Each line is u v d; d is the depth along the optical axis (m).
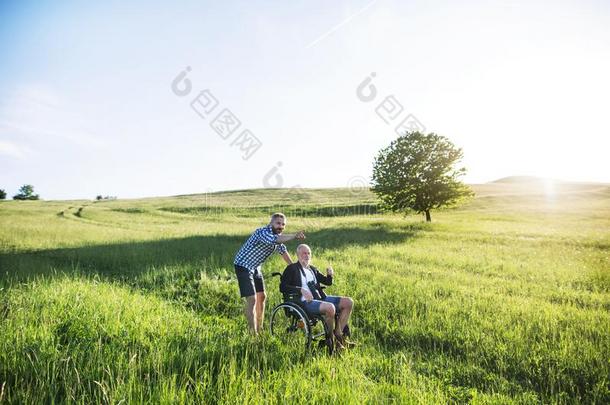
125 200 78.50
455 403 4.03
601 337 5.52
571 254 14.55
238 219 40.06
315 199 65.38
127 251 15.16
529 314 6.64
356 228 25.69
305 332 5.29
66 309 6.16
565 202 59.03
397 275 10.15
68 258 13.95
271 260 12.23
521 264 12.27
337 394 3.72
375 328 6.43
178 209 54.00
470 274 10.70
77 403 3.35
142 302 7.10
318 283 6.08
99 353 4.25
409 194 31.25
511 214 43.72
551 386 4.39
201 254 14.09
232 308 7.73
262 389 3.75
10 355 4.23
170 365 4.17
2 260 12.34
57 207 58.28
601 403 4.13
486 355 5.22
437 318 6.62
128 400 3.43
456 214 45.88
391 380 4.45
